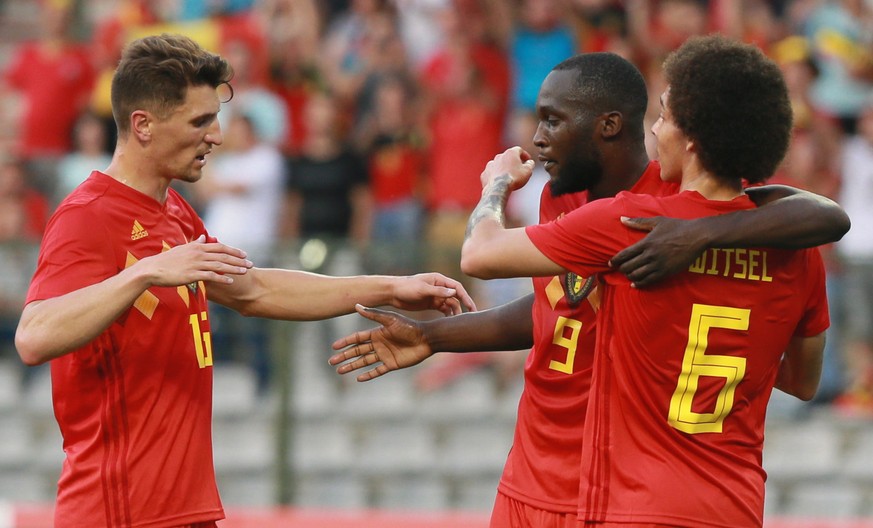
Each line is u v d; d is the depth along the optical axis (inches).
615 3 1408.7
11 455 1317.7
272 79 1422.2
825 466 1241.4
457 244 1189.1
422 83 1417.3
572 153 572.1
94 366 572.4
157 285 538.0
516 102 1384.1
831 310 1195.9
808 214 511.2
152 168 585.0
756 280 522.6
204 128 583.2
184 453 586.2
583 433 572.4
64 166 1387.8
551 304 589.6
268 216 1315.2
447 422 1280.8
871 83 1389.0
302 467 1241.4
